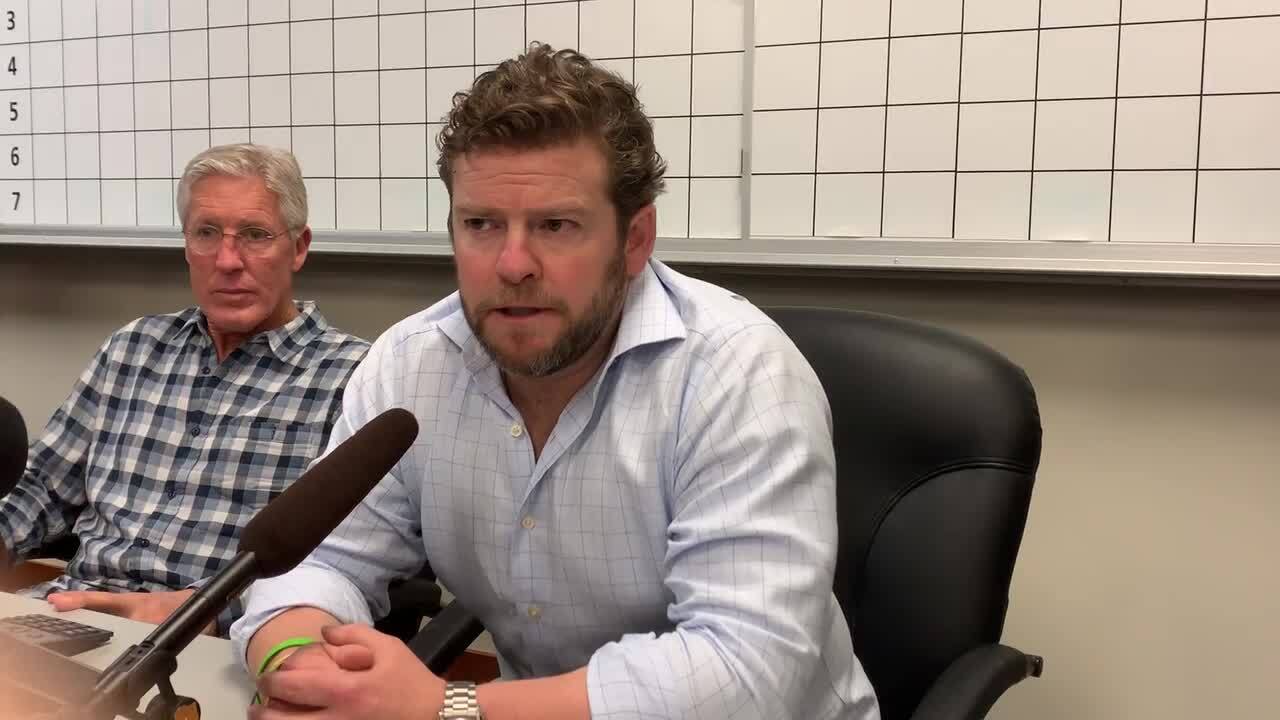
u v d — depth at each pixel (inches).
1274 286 51.7
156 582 59.2
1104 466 57.8
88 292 86.7
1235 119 51.5
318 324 64.9
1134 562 57.8
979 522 38.3
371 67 71.4
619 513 34.7
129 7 79.4
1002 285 58.7
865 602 40.5
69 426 66.1
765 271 62.7
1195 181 52.5
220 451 60.8
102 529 62.7
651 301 35.4
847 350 43.4
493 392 36.5
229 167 61.0
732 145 61.7
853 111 58.6
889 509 40.7
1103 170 54.0
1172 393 56.0
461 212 31.2
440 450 38.0
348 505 26.0
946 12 56.1
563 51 33.4
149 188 81.1
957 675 35.0
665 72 62.8
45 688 19.9
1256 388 54.4
